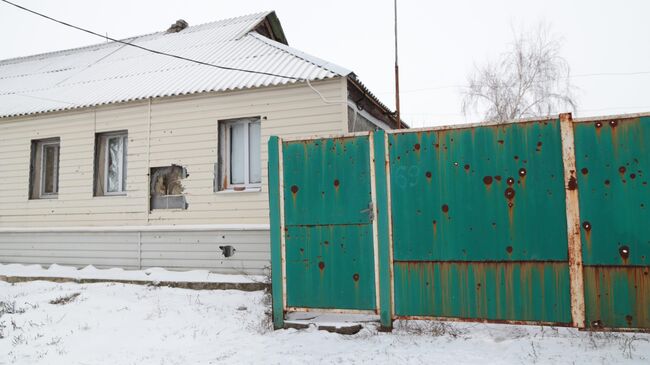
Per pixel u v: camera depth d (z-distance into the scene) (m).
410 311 4.92
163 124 9.66
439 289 4.85
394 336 4.90
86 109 10.34
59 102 10.75
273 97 8.89
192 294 7.63
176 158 9.49
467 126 4.88
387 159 5.13
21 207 10.81
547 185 4.58
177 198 9.45
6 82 13.73
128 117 9.97
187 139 9.44
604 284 4.34
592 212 4.42
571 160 4.51
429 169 4.98
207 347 5.01
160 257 9.19
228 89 9.03
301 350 4.64
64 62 14.46
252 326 5.68
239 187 9.16
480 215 4.77
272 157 5.52
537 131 4.66
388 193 5.09
